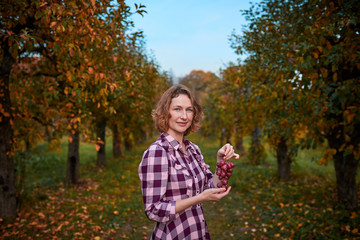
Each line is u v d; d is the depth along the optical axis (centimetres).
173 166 129
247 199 605
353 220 399
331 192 594
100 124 997
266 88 485
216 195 118
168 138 136
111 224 457
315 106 352
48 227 422
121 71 488
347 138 327
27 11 310
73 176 744
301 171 855
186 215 132
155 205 120
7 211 430
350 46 259
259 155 1056
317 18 279
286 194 607
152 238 138
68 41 281
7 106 423
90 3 265
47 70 474
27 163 973
